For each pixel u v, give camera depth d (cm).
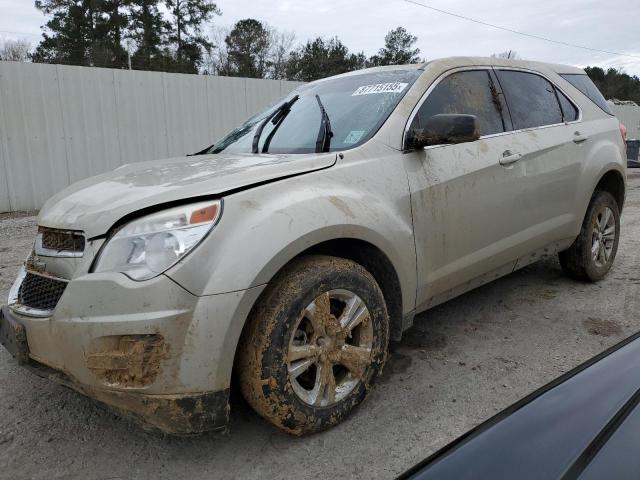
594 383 145
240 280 215
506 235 356
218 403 218
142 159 1097
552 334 370
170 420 213
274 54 4675
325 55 4631
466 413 273
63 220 238
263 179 243
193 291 208
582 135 427
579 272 459
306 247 236
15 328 240
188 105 1138
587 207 433
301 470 232
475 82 366
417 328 387
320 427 252
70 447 251
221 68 4575
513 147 361
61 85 988
